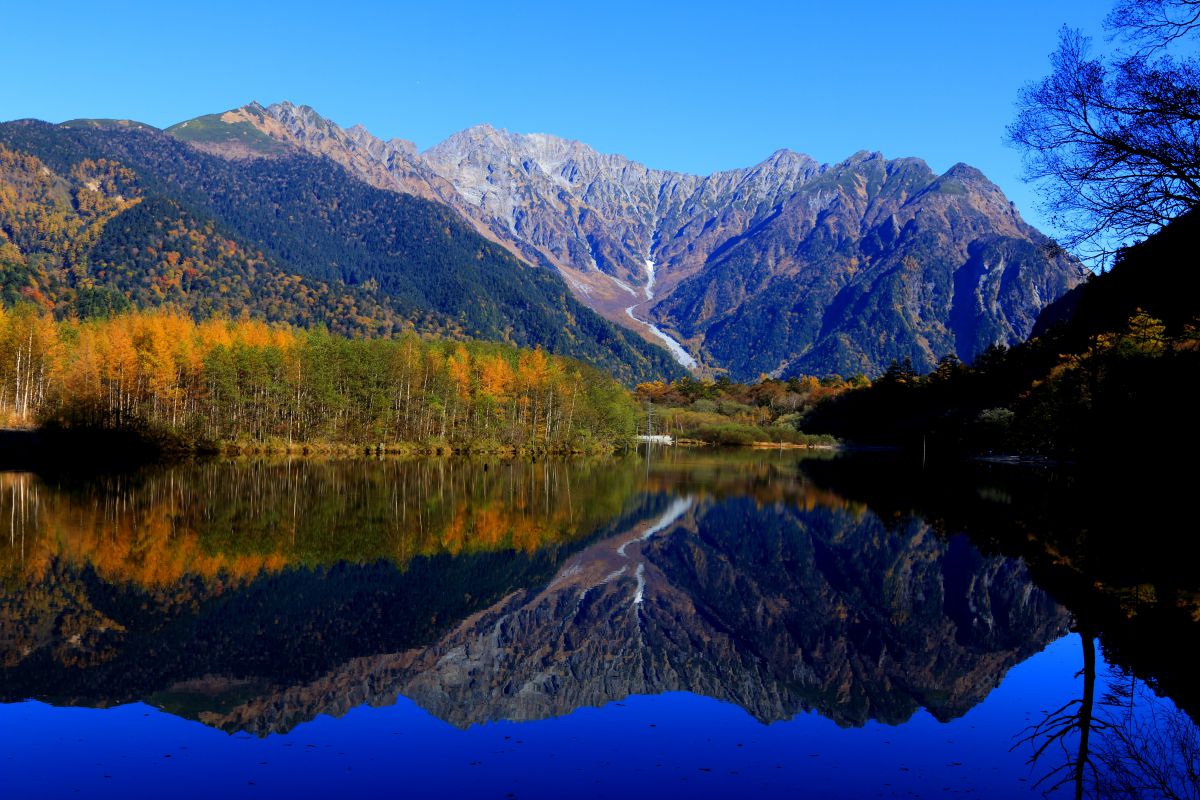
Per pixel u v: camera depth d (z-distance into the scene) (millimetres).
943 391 165250
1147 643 25219
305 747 17797
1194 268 15758
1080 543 44438
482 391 123812
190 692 21469
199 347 105375
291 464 89875
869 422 181250
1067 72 15383
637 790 15711
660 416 188250
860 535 50844
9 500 54344
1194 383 42312
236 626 27984
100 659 23953
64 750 17375
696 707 21062
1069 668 23812
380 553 41750
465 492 69500
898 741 18375
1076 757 16875
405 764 16891
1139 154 14812
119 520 47688
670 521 56281
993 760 17141
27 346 98812
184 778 16031
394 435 114625
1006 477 90062
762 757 17500
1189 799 14852
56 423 86750
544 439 125500
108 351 95500
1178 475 43688
